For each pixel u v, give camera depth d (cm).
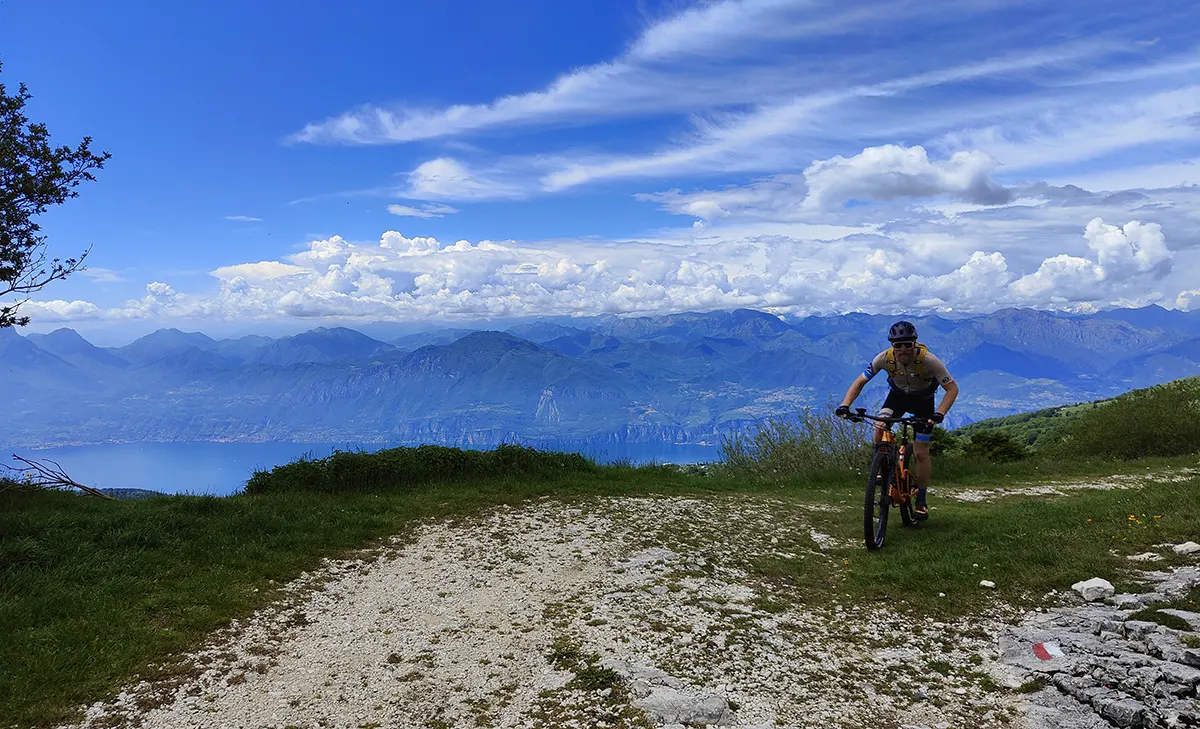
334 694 431
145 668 467
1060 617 515
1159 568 590
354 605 602
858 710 401
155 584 627
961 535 764
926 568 647
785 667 460
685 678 439
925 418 786
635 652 484
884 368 803
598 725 379
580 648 491
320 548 770
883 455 765
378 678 454
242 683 448
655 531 862
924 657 475
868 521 734
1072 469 1478
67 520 797
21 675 442
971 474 1441
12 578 609
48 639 497
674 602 595
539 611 579
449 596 624
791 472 1491
